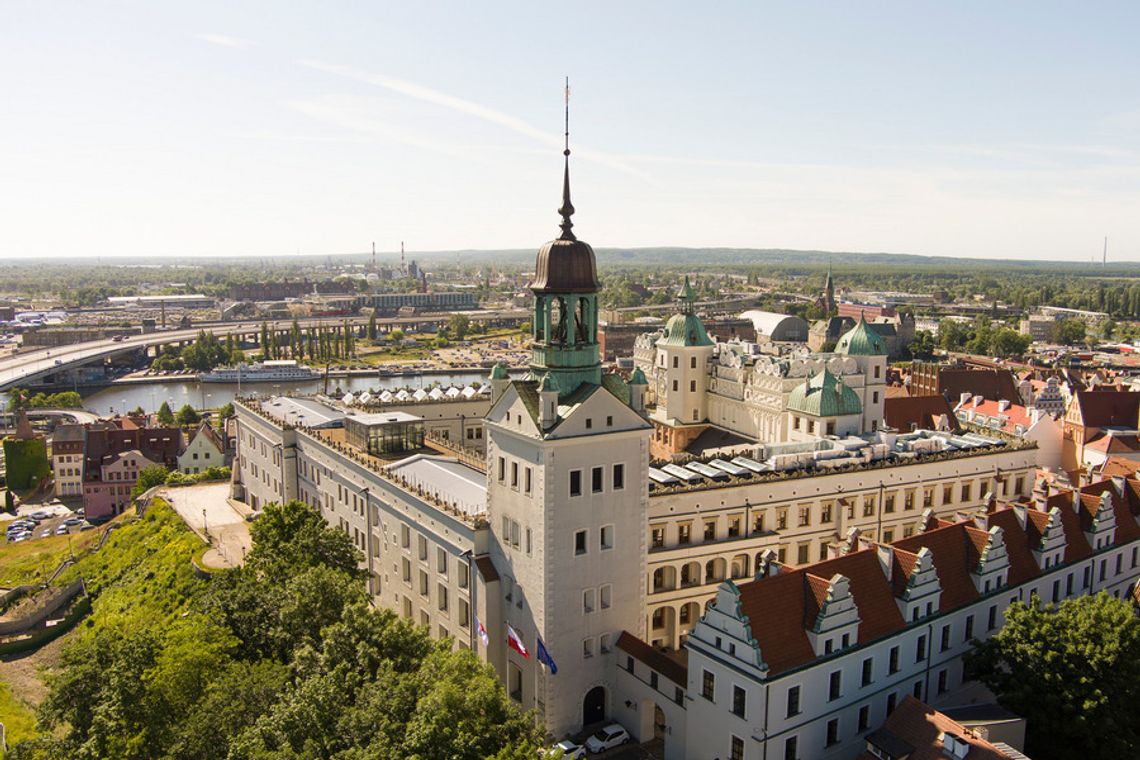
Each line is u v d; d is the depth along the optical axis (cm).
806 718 7150
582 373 8550
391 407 15262
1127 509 10850
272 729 6347
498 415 8781
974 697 8712
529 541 8469
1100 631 7269
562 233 8581
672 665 8081
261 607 8725
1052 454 17550
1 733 10325
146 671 7594
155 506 17325
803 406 13375
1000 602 8844
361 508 11888
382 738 6016
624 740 8469
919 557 8012
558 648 8419
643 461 8762
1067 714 7125
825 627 7206
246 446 16862
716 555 10125
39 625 14125
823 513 10931
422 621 10450
